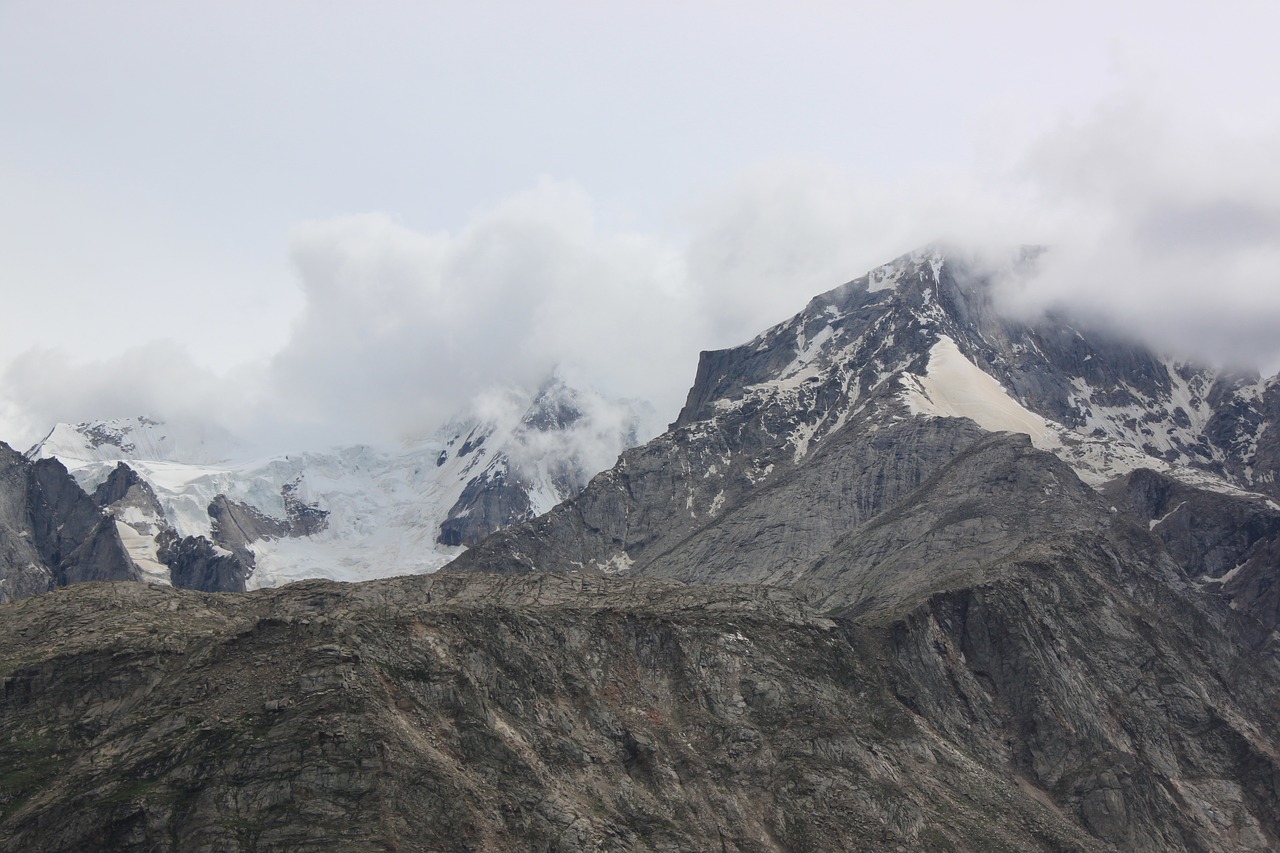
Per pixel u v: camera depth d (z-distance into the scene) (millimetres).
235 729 184250
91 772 181375
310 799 176250
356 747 182125
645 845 195500
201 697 194000
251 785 176375
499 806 187250
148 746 185000
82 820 171500
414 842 175625
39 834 171625
